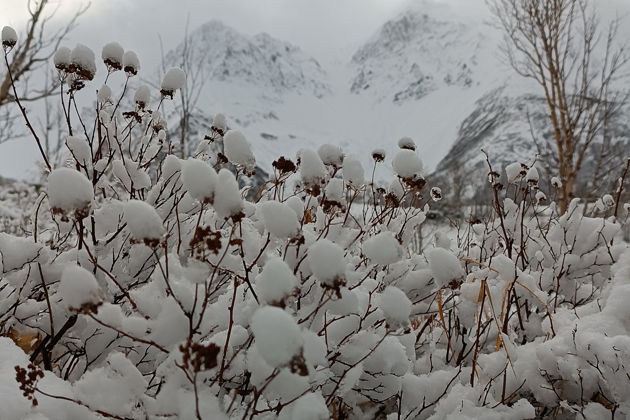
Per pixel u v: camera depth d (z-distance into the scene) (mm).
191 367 1167
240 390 1415
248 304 1519
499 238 3082
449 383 1821
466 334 2379
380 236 1472
